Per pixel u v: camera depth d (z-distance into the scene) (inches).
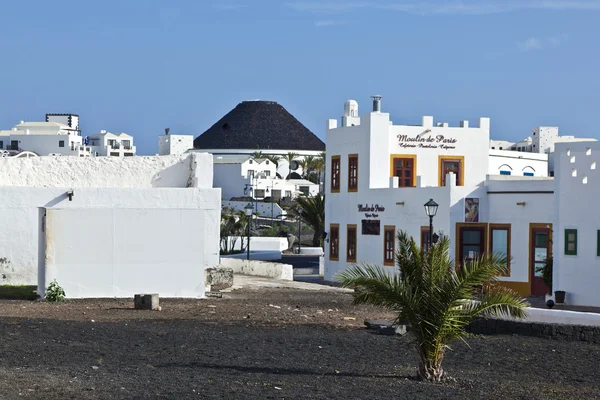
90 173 1486.2
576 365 756.0
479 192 1649.9
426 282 627.8
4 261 1362.0
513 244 1610.5
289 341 827.4
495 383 660.7
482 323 919.7
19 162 1459.2
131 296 1188.5
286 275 1761.8
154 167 1504.7
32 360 677.9
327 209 2103.8
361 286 647.1
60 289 1151.0
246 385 605.0
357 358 754.2
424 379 656.4
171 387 585.6
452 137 2005.4
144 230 1190.9
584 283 1343.5
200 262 1207.6
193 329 883.4
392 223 1833.2
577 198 1348.4
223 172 5713.6
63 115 7790.4
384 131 1947.6
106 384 586.2
